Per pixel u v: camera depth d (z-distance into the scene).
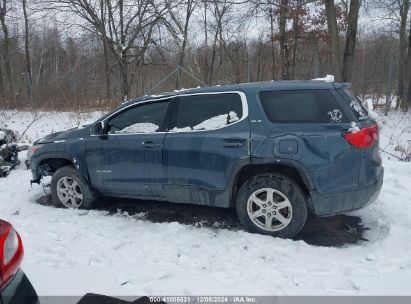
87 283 3.49
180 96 4.91
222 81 27.86
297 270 3.67
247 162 4.36
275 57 27.27
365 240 4.44
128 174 5.09
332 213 4.26
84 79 23.83
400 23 25.30
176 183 4.80
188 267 3.77
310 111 4.29
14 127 14.38
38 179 5.92
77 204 5.62
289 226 4.33
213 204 4.67
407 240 4.26
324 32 21.61
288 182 4.30
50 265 3.85
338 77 13.12
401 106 22.03
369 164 4.19
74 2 19.00
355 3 16.47
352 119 4.19
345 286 3.39
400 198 5.68
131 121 5.16
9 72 27.81
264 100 4.46
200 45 25.91
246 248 4.14
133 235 4.54
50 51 34.62
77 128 5.70
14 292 2.38
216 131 4.55
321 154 4.13
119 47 20.47
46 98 21.56
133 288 3.41
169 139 4.79
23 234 4.62
